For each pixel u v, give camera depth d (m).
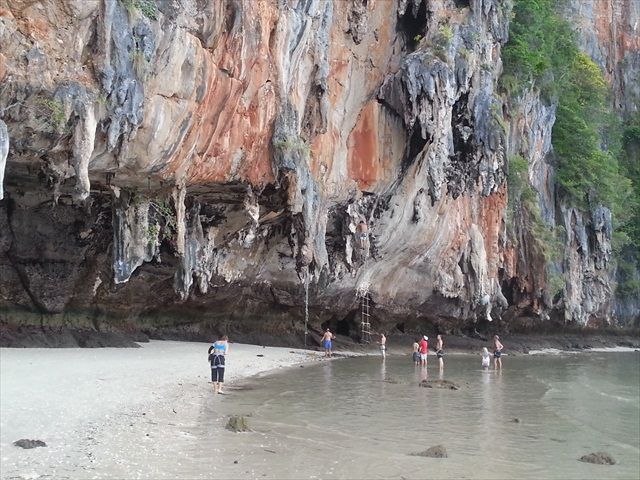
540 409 19.44
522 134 46.84
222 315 33.53
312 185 24.81
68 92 14.67
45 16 14.48
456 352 42.38
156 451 11.12
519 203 47.56
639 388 27.00
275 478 10.20
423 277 40.00
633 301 63.66
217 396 18.03
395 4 31.56
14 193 21.78
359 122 30.94
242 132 21.34
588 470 12.31
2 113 13.94
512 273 46.50
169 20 17.41
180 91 18.12
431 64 30.36
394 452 12.64
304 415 16.06
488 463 12.30
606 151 62.59
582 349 54.34
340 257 33.16
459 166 35.94
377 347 39.47
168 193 20.12
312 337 37.19
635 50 74.94
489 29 36.66
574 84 58.59
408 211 34.72
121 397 15.87
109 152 16.80
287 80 23.08
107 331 27.53
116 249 20.19
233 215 25.95
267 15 21.77
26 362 19.78
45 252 23.83
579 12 71.44
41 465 9.62
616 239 60.12
